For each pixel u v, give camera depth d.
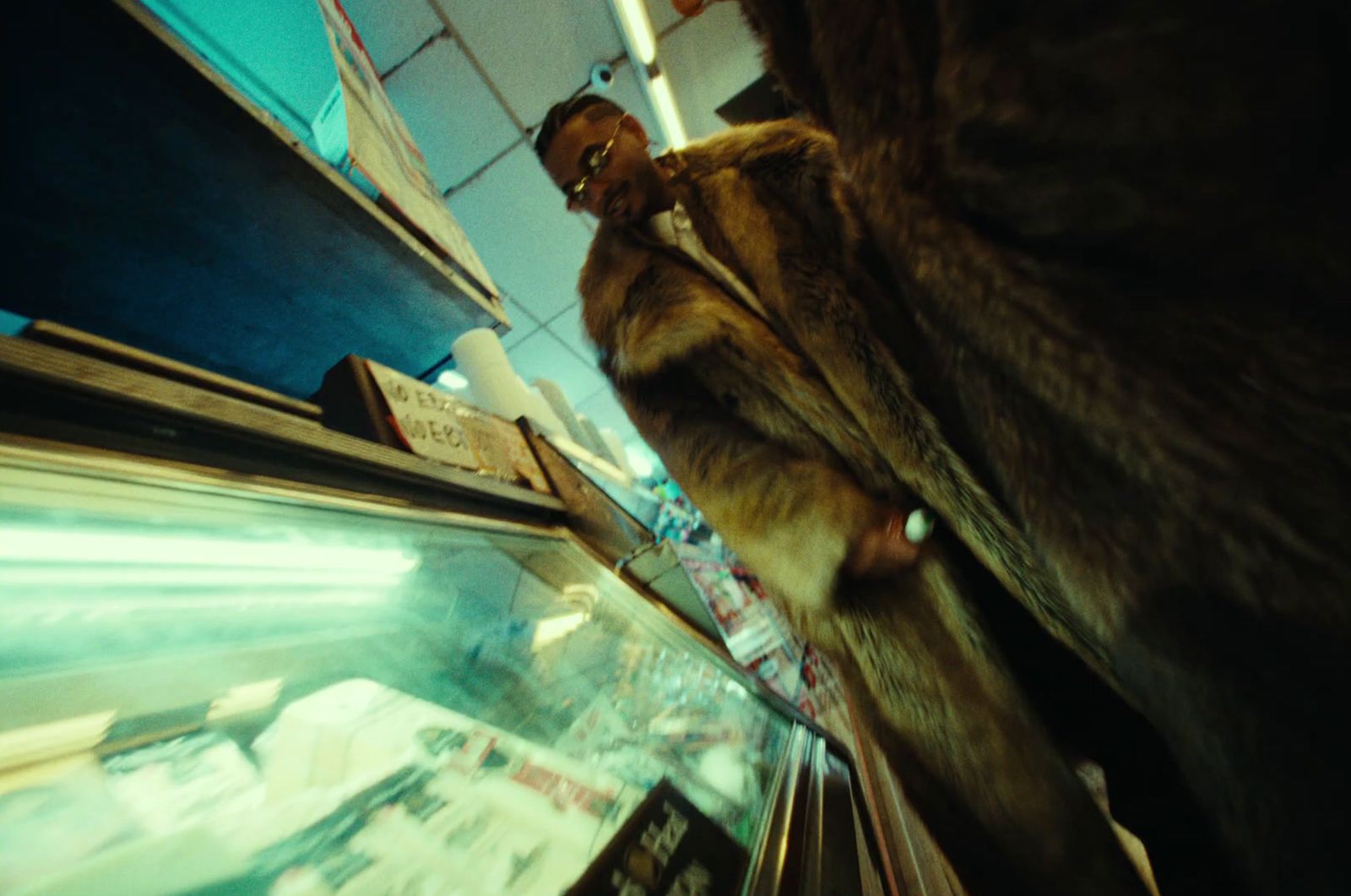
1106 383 0.38
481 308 1.37
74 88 0.65
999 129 0.39
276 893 0.39
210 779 0.44
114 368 0.49
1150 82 0.32
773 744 1.01
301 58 1.69
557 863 0.49
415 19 2.35
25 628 0.40
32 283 0.86
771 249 0.79
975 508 0.63
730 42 3.07
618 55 2.84
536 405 2.11
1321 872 0.33
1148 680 0.42
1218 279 0.35
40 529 0.41
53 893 0.31
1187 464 0.36
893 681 0.75
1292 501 0.32
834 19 0.49
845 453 0.79
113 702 0.43
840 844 0.79
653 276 0.90
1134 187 0.35
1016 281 0.42
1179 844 0.73
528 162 3.10
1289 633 0.33
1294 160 0.31
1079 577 0.45
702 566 2.10
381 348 1.40
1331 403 0.32
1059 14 0.34
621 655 1.10
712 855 0.58
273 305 1.11
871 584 0.77
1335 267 0.31
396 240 1.07
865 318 0.70
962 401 0.53
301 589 0.64
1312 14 0.29
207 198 0.84
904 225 0.49
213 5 1.50
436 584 0.88
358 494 0.73
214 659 0.52
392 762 0.56
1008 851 0.69
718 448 0.85
